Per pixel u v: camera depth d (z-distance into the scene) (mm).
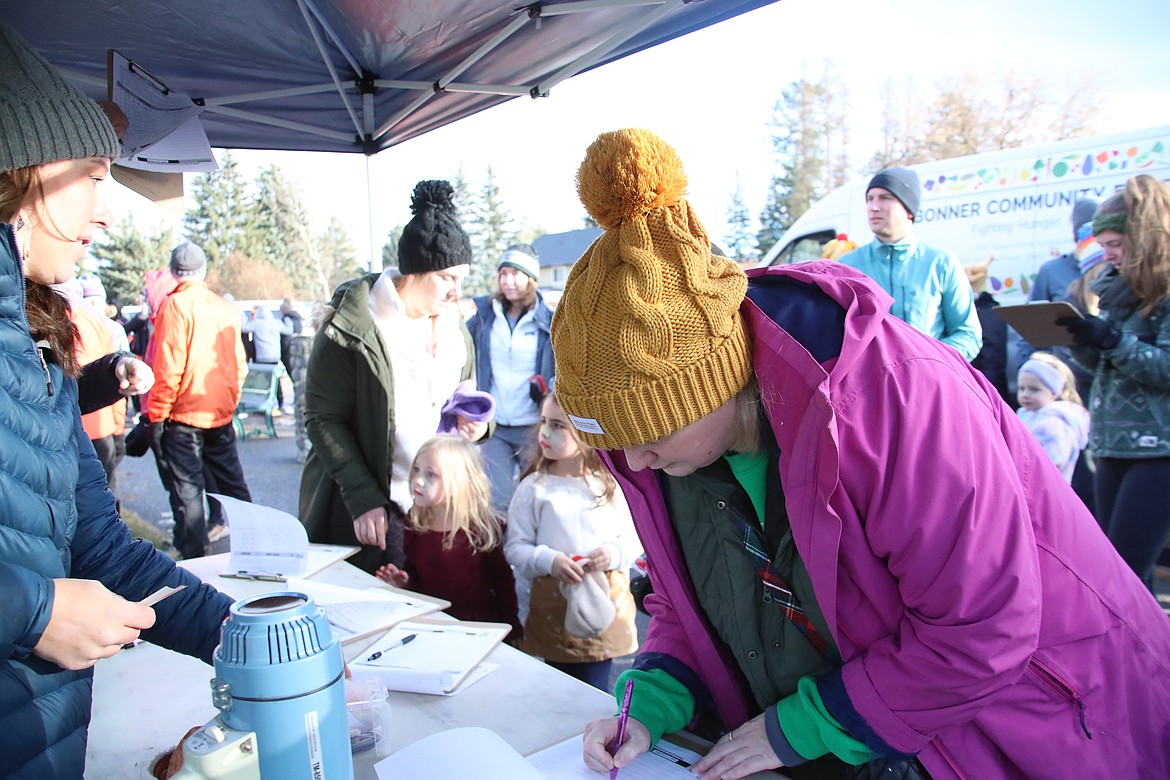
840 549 911
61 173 965
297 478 6855
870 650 950
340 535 2512
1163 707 1007
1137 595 1030
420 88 2975
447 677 1339
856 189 5184
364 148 3406
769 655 1104
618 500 2348
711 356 888
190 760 799
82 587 892
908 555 855
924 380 875
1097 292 2980
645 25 2201
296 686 833
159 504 6312
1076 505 1005
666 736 1178
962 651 838
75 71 2516
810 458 876
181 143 2682
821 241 5449
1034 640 851
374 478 2375
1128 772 976
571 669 2334
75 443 1107
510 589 2428
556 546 2297
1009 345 4406
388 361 2312
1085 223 4031
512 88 2732
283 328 9969
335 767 878
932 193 4695
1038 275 4238
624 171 887
